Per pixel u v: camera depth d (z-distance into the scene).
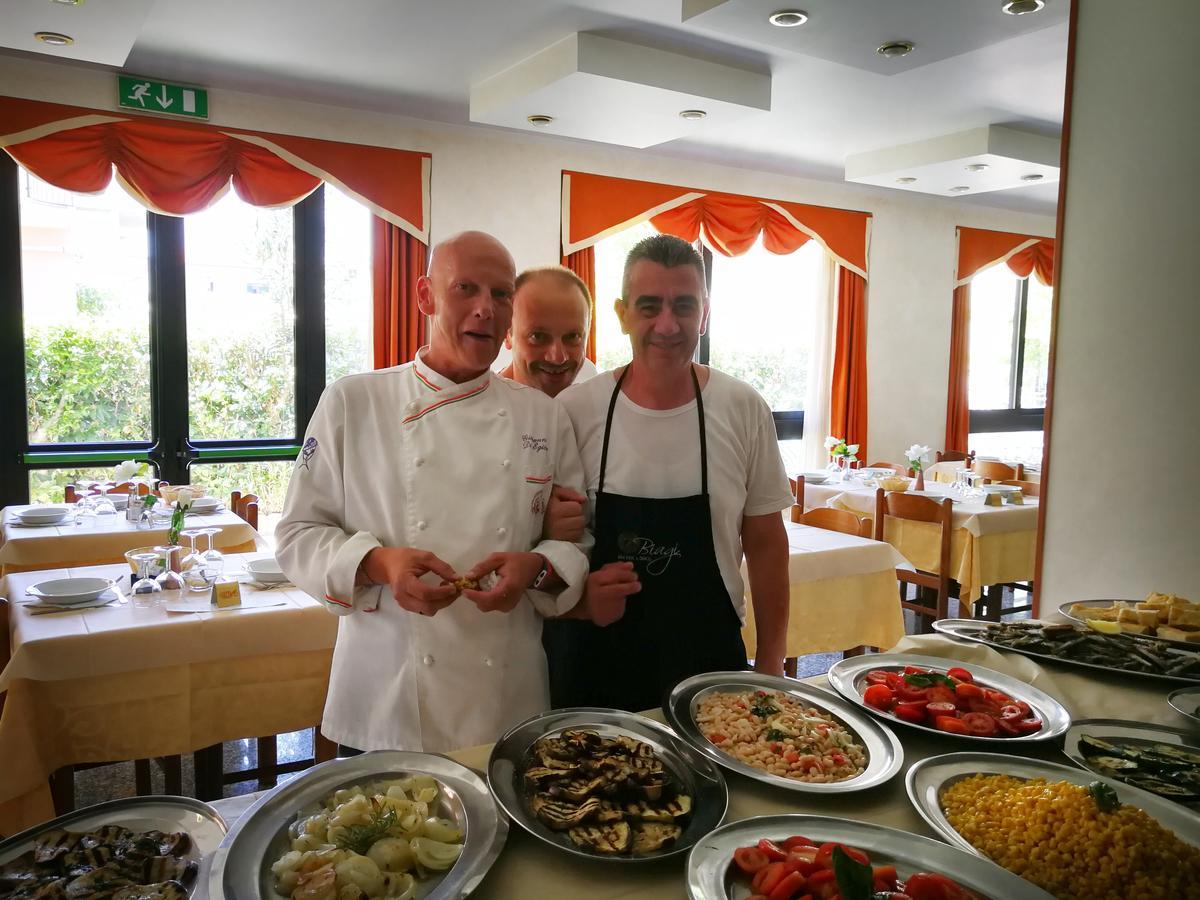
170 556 2.49
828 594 3.15
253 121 4.58
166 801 1.00
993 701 1.34
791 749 1.16
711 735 1.20
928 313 7.39
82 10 3.09
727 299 6.59
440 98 4.63
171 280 4.66
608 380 1.61
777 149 5.77
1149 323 1.97
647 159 5.88
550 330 1.95
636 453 1.55
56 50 3.51
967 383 7.68
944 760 1.13
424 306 1.44
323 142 4.71
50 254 4.41
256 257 4.91
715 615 1.55
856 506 4.68
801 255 6.91
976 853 0.92
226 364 4.89
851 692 1.38
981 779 1.08
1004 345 8.26
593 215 5.63
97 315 4.55
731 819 1.00
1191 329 1.89
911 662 1.53
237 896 0.80
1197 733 1.27
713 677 1.41
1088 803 0.94
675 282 1.45
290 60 4.07
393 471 1.38
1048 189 6.89
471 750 1.14
